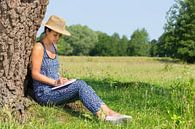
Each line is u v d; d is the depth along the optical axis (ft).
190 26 293.23
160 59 302.86
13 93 26.07
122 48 481.05
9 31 25.94
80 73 70.85
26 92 28.27
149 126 27.45
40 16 27.17
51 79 28.04
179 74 86.84
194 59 298.15
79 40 502.38
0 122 23.94
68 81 28.09
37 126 24.90
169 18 298.56
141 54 474.90
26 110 26.81
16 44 26.18
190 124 22.97
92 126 26.00
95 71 81.66
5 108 25.09
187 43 293.64
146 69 138.10
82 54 504.43
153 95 41.32
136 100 37.70
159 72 105.91
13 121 24.79
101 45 488.85
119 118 27.12
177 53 299.17
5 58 26.00
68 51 490.90
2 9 25.79
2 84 25.95
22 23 26.30
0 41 25.96
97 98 27.66
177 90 38.24
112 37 487.61
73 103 29.89
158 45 311.47
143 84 50.90
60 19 28.53
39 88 28.12
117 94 40.91
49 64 28.40
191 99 24.40
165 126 25.90
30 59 27.73
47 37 28.37
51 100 28.30
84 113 28.96
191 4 292.81
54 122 26.11
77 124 25.96
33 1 26.53
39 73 27.86
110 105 33.63
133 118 29.43
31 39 27.30
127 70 122.21
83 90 27.73
